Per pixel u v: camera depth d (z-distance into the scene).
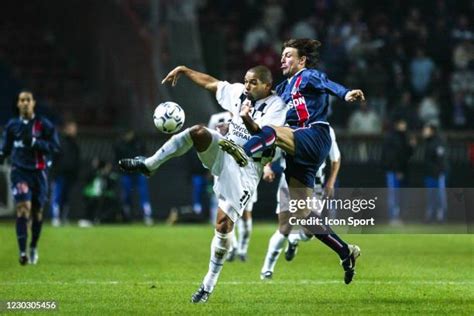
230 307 35.56
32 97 50.09
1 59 108.06
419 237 71.38
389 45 109.56
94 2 107.00
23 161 50.19
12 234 72.19
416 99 107.75
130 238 69.56
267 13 112.44
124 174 86.62
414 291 40.72
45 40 113.38
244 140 37.88
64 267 50.16
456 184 98.12
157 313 34.03
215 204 85.38
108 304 36.34
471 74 108.12
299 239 46.34
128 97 101.19
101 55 106.38
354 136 96.81
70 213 93.44
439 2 114.44
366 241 68.06
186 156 93.75
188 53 100.06
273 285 42.78
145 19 101.44
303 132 37.94
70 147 84.25
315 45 39.28
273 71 109.06
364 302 37.28
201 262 53.34
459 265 52.00
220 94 38.66
